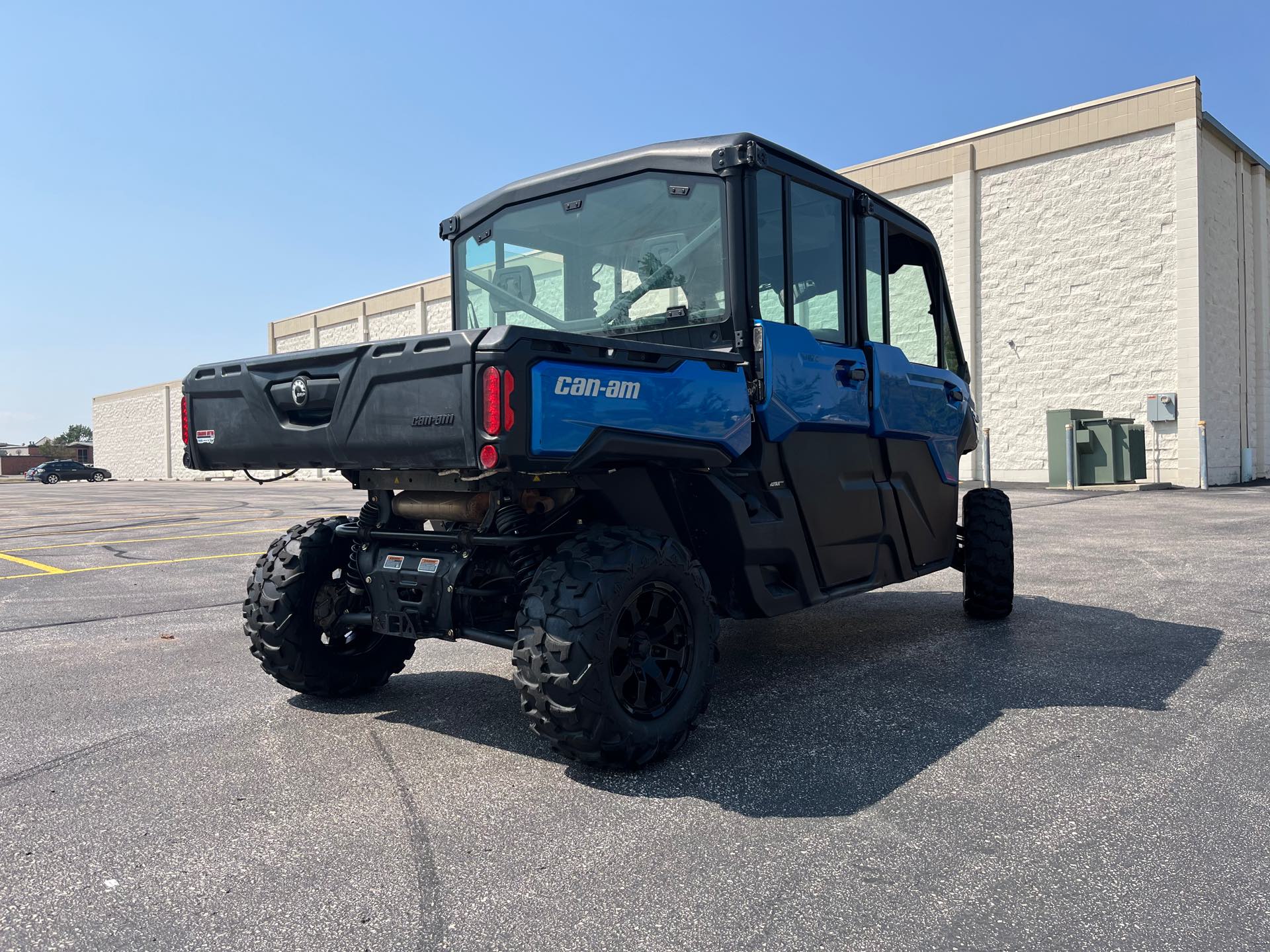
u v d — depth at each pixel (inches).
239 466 143.2
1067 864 89.7
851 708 145.9
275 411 132.9
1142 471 687.7
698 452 126.3
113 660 188.2
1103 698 148.3
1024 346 774.5
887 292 183.3
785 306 150.2
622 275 151.6
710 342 141.9
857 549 169.3
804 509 152.9
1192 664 168.9
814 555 155.5
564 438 107.7
